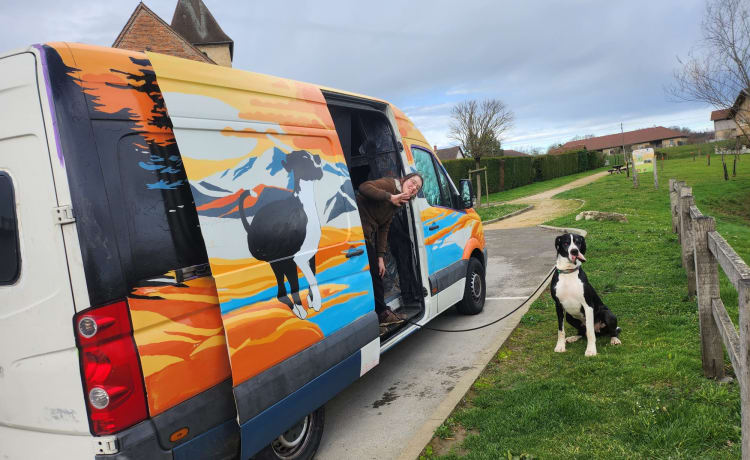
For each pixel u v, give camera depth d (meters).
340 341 3.36
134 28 22.27
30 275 2.19
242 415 2.51
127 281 2.17
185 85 2.52
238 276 2.59
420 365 4.91
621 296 6.18
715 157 47.44
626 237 10.77
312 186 3.31
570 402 3.50
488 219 19.09
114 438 2.08
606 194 22.72
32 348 2.21
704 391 3.38
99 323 2.07
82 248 2.07
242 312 2.60
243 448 2.54
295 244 3.07
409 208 4.89
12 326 2.25
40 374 2.20
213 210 2.52
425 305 4.92
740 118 20.55
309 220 3.22
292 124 3.23
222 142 2.66
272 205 2.92
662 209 16.41
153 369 2.22
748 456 2.15
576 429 3.21
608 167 60.19
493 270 9.39
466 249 6.07
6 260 2.25
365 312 3.75
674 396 3.46
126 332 2.14
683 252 6.02
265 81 3.13
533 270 9.02
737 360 2.69
